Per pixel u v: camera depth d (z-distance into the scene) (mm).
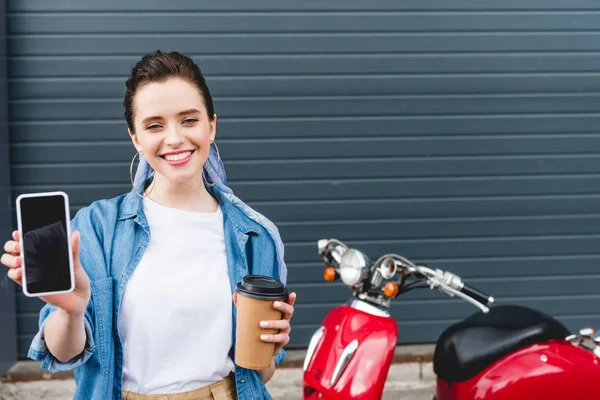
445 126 5062
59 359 1884
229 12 4883
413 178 5082
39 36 4805
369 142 5039
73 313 1783
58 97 4859
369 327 2820
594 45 5074
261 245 2184
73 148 4906
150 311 2006
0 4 4680
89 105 4883
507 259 5176
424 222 5113
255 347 1917
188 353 2025
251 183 5012
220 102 4938
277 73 4949
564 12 5039
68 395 4773
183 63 2029
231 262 2100
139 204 2102
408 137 5055
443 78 5027
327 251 3047
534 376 2885
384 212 5090
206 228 2121
